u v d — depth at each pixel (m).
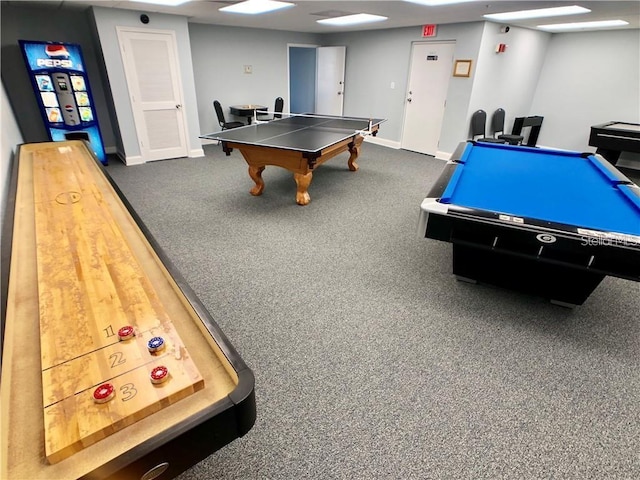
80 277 1.08
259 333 2.01
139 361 0.77
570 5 3.62
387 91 6.71
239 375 0.76
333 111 7.90
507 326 2.09
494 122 5.97
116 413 0.66
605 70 5.77
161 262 1.13
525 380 1.73
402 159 6.02
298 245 3.01
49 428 0.63
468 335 2.02
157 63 5.00
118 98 4.86
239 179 4.71
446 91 5.79
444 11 4.27
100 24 4.41
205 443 0.72
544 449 1.41
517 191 2.24
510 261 2.22
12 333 0.88
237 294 2.35
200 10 4.54
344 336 2.00
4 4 4.25
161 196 4.04
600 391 1.67
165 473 0.69
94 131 4.99
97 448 0.63
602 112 5.96
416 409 1.57
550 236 1.73
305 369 1.77
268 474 1.31
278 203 3.92
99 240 1.33
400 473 1.32
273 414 1.54
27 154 2.71
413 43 6.00
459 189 2.26
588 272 2.00
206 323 0.87
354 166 5.23
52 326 0.87
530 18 4.64
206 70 6.35
